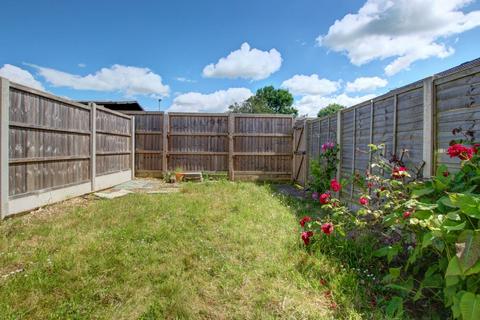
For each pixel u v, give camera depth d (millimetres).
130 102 9398
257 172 8055
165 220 3309
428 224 1477
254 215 3600
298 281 1953
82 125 5172
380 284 1928
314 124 6254
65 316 1562
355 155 4078
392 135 3090
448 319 1516
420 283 1723
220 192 5355
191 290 1820
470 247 1257
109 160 6379
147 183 7008
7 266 2127
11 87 3424
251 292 1820
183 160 8031
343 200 4332
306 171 6711
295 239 2676
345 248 2402
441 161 2320
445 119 2305
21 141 3615
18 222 3172
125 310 1617
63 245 2494
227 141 8070
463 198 1355
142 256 2299
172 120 7980
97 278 1952
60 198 4461
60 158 4457
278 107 31453
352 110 4219
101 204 4141
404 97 2881
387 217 1983
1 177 3252
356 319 1551
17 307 1616
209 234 2850
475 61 2340
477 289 1327
